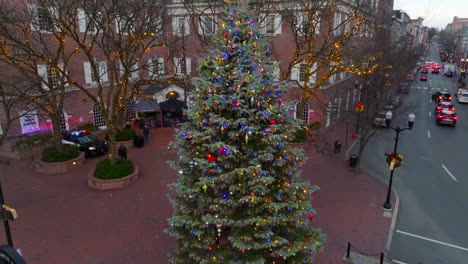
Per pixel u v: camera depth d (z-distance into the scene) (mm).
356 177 21156
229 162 7844
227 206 8148
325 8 23234
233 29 7508
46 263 12156
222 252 8672
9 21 17656
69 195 18016
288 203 8195
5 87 23406
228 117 7801
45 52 21438
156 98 34438
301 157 8375
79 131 25875
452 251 13633
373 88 23953
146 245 13375
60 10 18766
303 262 9070
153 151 26000
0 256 7016
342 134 31344
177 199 8914
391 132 32719
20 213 15922
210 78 7816
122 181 19062
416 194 18984
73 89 29047
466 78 77562
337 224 15281
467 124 36469
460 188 19875
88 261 12320
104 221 15266
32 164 22734
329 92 31688
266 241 8078
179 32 33438
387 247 13570
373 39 34281
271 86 7863
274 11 26125
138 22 24578
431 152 26641
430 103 47844
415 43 92188
